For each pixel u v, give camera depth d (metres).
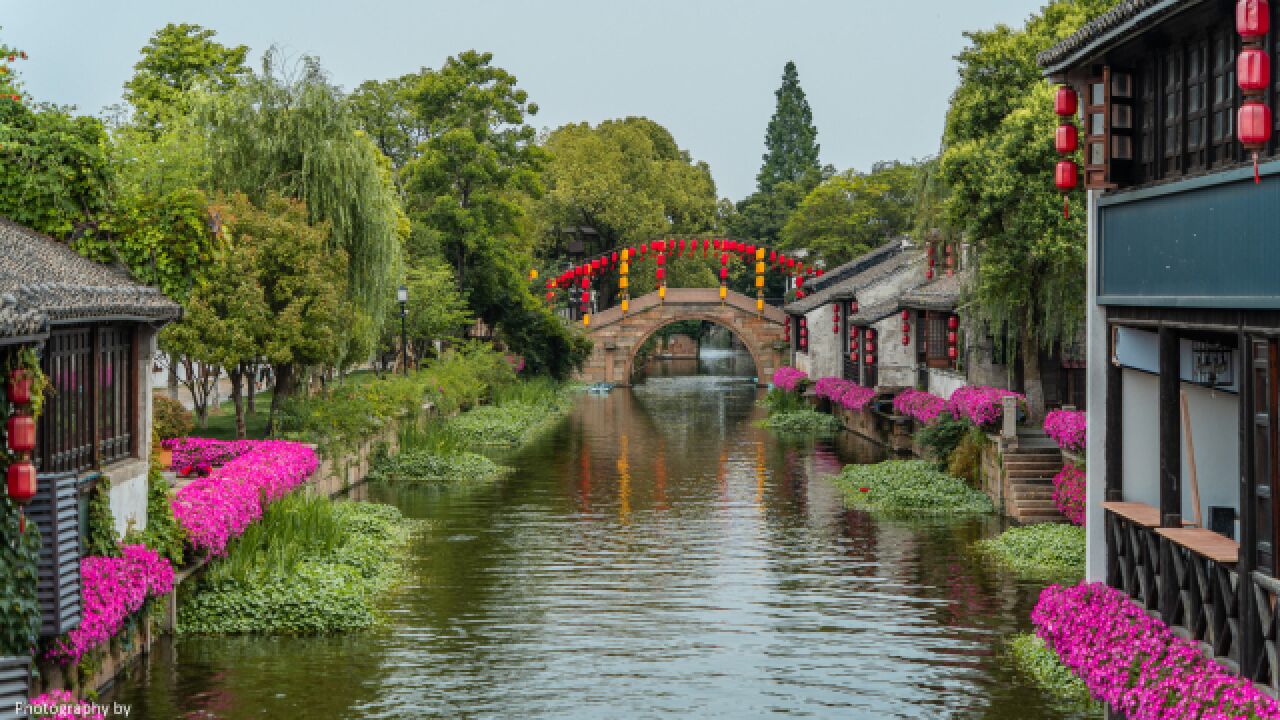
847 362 52.44
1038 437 29.55
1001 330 30.98
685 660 17.22
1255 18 10.11
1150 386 14.05
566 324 72.69
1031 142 26.72
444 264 53.59
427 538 26.16
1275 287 9.88
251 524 20.88
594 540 26.05
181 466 24.41
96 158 16.94
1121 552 13.88
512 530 27.16
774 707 15.21
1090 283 14.31
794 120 110.06
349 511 26.75
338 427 31.52
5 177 16.39
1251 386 10.41
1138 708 11.86
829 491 33.12
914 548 25.12
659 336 103.12
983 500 30.06
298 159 31.30
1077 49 13.34
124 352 16.20
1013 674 16.50
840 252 76.06
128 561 14.88
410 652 17.48
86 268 15.66
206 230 17.47
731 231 97.12
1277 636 9.87
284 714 14.77
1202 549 11.23
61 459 13.96
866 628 18.91
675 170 90.00
